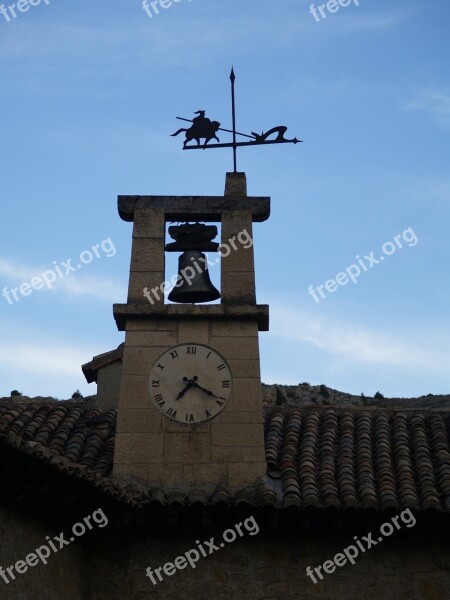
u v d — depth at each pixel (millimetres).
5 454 12641
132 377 17250
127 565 16219
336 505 15664
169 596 16062
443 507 15664
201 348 17453
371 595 16016
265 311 17578
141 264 17938
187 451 16766
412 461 17156
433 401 32594
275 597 15992
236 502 15805
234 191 18578
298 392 34656
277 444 17547
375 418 18672
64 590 15219
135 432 16891
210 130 18828
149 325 17594
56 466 13484
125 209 18328
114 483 15328
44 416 18078
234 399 17141
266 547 16266
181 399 17141
